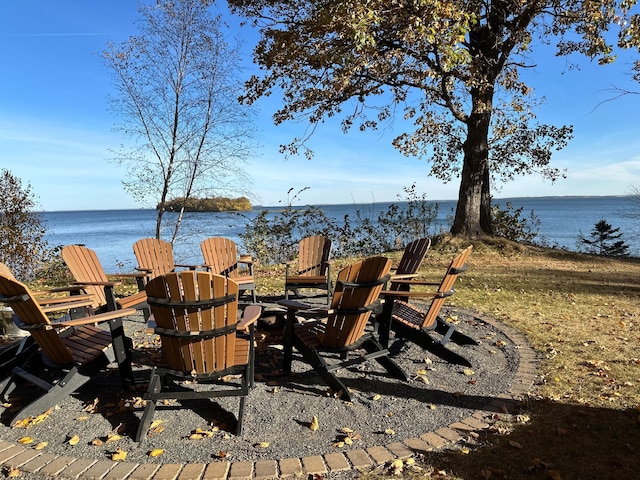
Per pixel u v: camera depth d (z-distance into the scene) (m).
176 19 9.16
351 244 11.80
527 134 11.92
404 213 12.20
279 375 3.52
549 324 5.01
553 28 10.26
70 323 2.72
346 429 2.68
